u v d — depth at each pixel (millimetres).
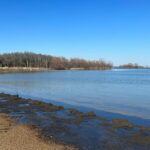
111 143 11328
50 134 12586
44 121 15641
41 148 10250
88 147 10750
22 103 23734
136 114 19172
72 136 12352
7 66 159125
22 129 13234
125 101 26906
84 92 36844
